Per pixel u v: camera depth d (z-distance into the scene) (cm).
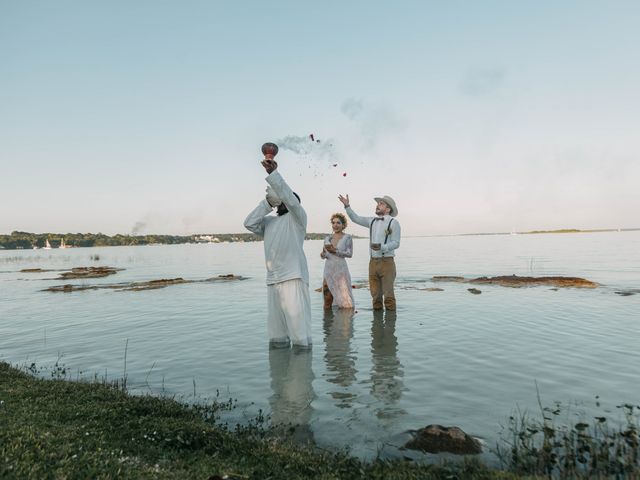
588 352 729
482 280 1928
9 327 1141
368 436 445
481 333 888
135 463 352
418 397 544
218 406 538
